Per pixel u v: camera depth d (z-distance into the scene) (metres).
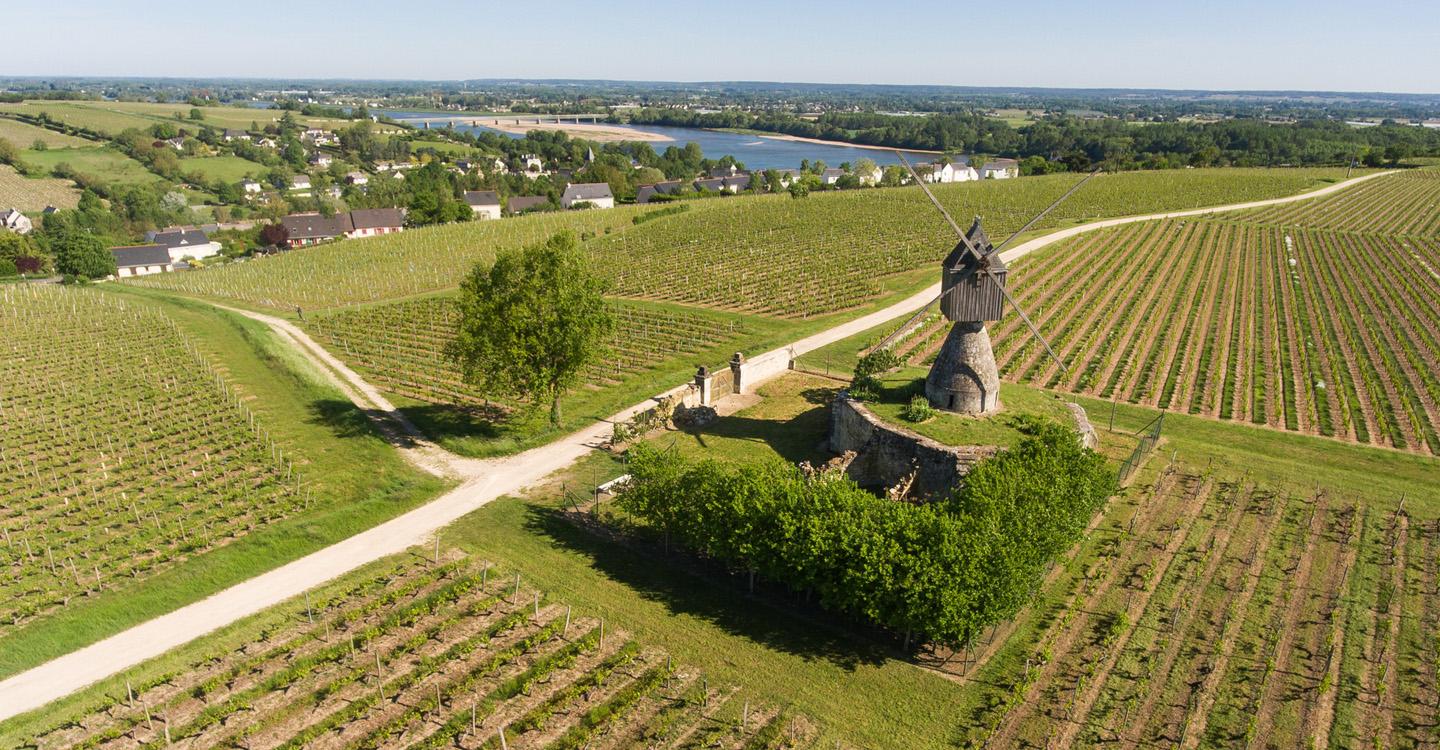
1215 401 66.56
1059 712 32.22
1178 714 32.09
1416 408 64.88
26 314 93.31
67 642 35.78
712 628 37.41
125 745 29.92
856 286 104.81
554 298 55.56
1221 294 99.81
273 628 36.84
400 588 39.91
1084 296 99.06
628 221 174.62
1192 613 38.19
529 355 55.31
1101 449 55.59
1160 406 65.38
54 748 29.83
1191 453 55.41
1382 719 31.84
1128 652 35.53
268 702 32.34
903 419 50.81
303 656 35.03
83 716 31.39
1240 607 38.59
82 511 47.91
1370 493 49.41
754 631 37.25
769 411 63.50
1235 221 151.12
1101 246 128.25
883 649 36.06
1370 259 119.00
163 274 136.75
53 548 43.81
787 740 30.78
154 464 54.41
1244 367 74.38
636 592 40.12
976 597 33.50
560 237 56.94
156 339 82.88
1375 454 56.53
